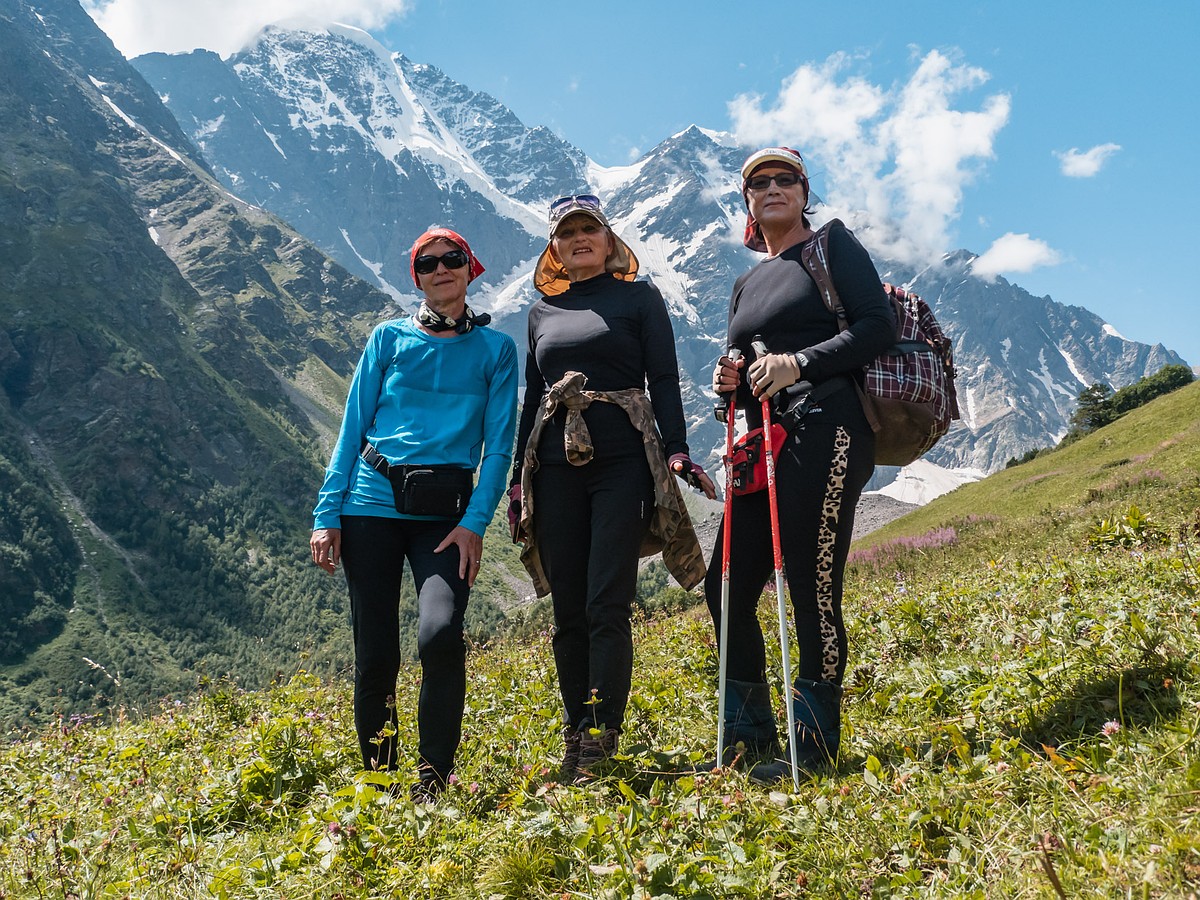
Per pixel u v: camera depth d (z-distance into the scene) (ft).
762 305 17.84
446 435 18.47
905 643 23.20
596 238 19.56
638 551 17.78
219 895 12.63
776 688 20.30
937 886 10.02
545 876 11.98
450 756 16.72
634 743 17.74
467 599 17.84
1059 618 19.03
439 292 19.25
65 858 14.93
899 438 16.85
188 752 25.02
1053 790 11.48
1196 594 19.36
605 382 18.40
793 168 18.48
